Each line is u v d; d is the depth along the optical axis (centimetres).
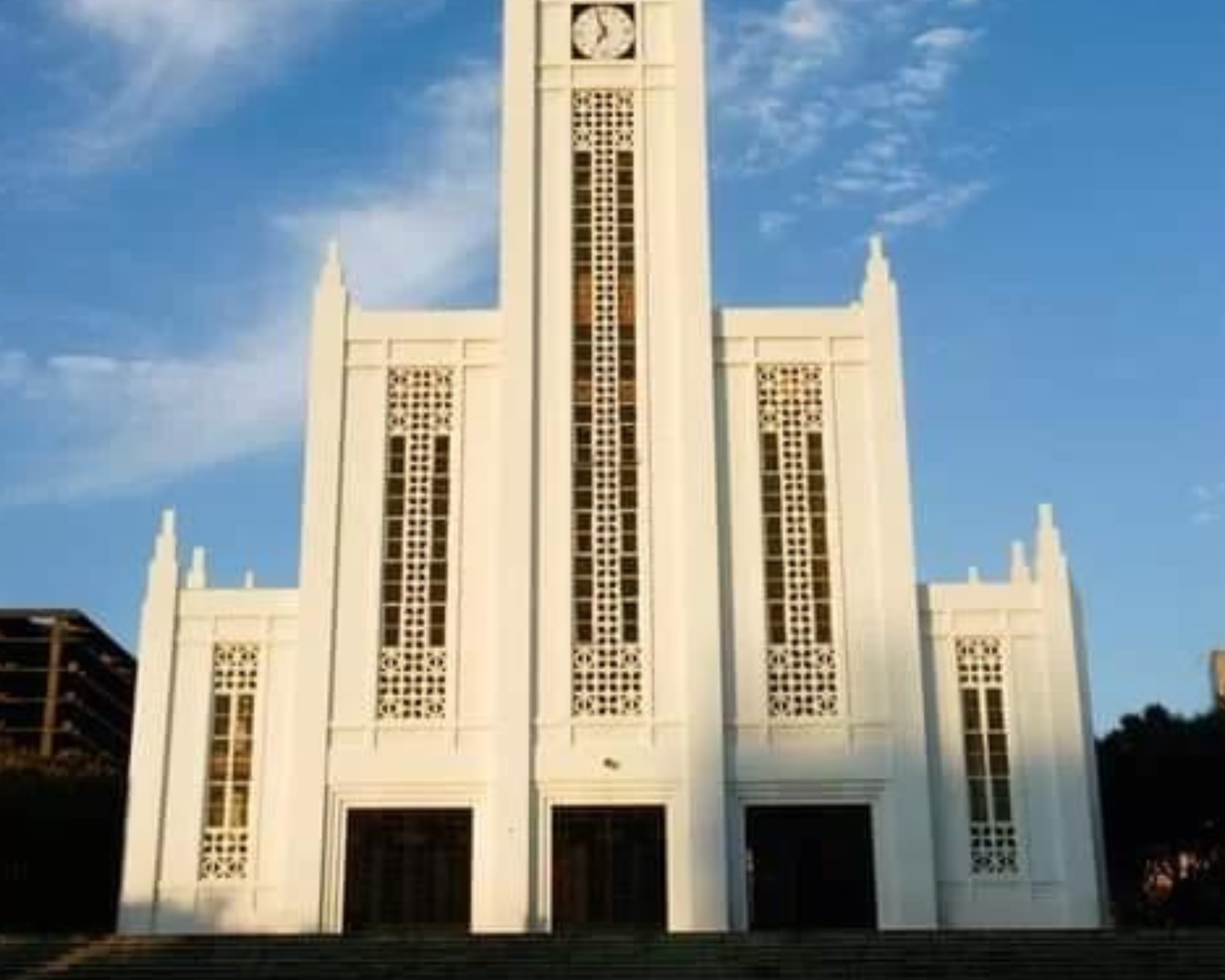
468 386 4138
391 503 4066
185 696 3959
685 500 4006
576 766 3850
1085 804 3894
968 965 3116
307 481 4034
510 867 3775
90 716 11725
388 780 3853
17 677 11469
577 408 4116
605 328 4169
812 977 3091
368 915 3797
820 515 4062
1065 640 3997
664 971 3091
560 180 4281
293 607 4019
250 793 3897
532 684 3900
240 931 3791
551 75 4362
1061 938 3167
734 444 4097
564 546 4003
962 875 3859
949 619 4034
